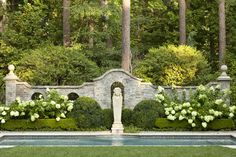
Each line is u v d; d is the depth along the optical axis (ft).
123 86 73.00
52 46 86.38
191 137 58.95
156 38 115.55
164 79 81.00
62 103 67.67
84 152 43.19
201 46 119.44
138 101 72.79
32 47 97.91
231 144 53.26
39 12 103.14
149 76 82.58
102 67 93.91
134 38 115.14
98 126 66.23
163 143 54.34
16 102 66.90
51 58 79.10
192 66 80.64
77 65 80.79
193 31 112.57
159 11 118.62
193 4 117.60
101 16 100.22
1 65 89.81
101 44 98.99
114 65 96.27
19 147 47.57
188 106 65.82
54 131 65.10
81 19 102.37
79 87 72.59
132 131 63.57
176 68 80.33
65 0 97.66
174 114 65.67
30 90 73.00
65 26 97.66
